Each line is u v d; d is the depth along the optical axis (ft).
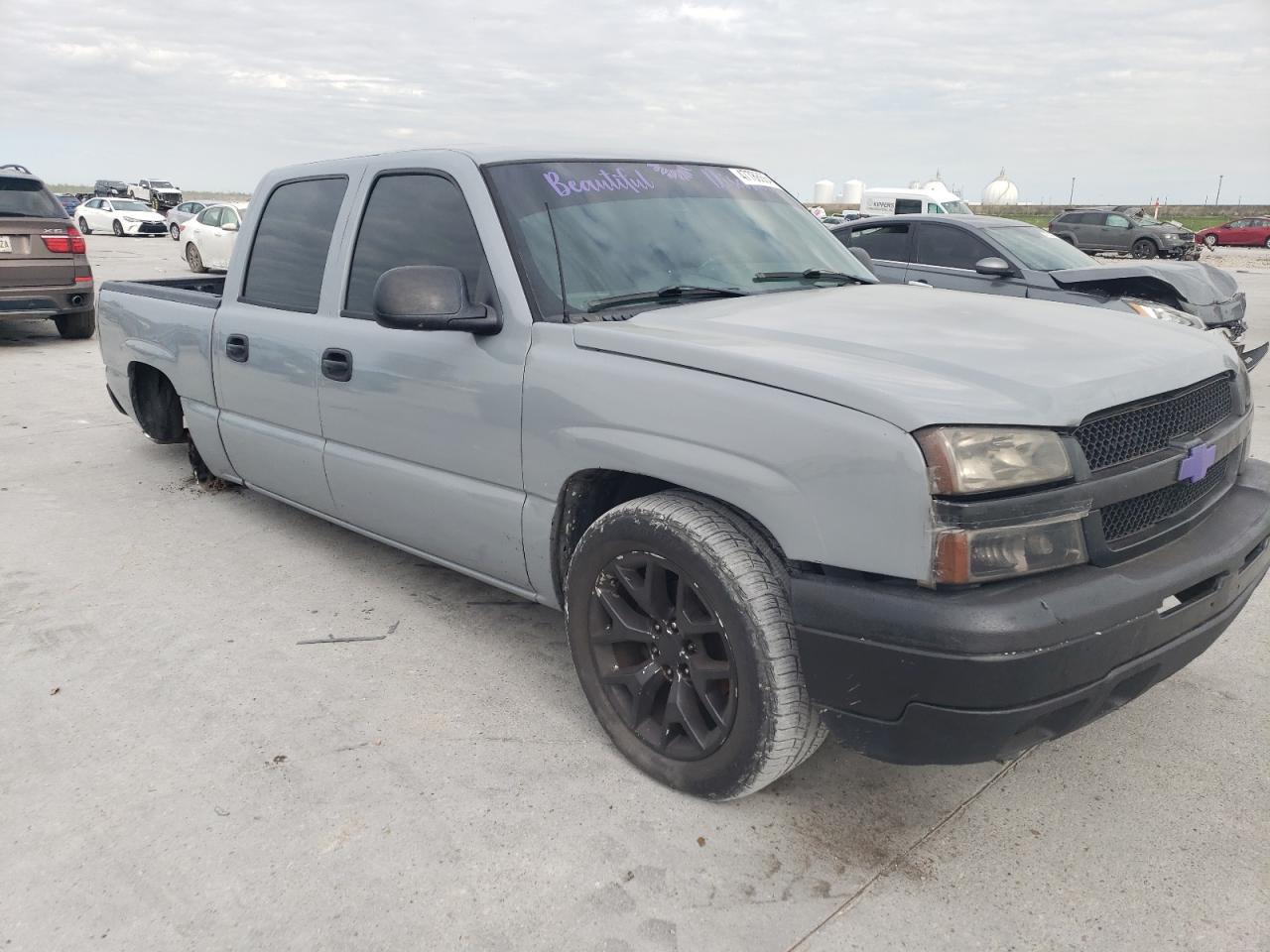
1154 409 7.83
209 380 14.80
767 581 7.64
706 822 8.29
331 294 12.19
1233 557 7.94
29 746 9.42
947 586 6.71
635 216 10.62
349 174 12.35
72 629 11.98
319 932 7.04
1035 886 7.54
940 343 8.06
